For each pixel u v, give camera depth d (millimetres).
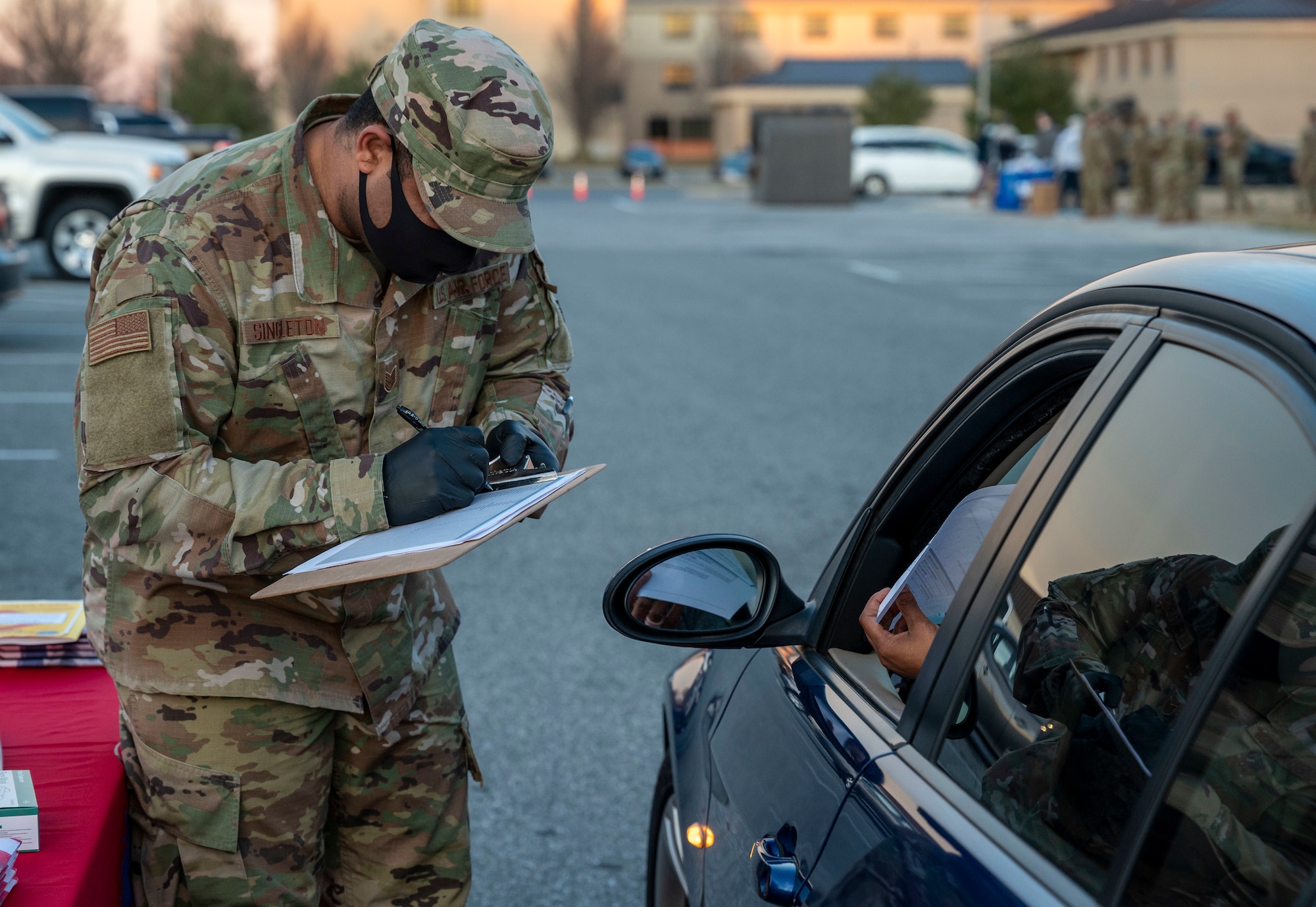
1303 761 1048
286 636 1819
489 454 1841
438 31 1659
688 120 69688
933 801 1297
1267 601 1046
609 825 3156
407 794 2055
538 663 4137
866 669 1703
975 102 52438
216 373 1676
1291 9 43125
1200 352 1175
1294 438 1038
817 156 32094
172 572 1643
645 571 1712
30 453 6715
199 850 1842
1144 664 1181
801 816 1506
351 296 1746
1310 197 22609
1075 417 1331
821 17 66375
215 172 1724
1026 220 25453
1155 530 1188
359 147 1650
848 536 1817
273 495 1614
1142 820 1078
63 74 47844
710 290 14328
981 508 1626
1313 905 956
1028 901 1104
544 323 2062
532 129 1618
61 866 1595
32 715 2076
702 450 6891
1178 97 42969
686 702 2201
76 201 13477
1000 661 1322
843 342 10625
